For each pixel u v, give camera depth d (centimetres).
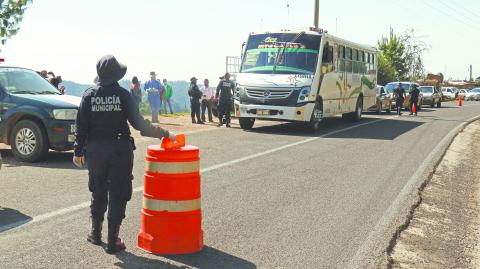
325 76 2056
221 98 2173
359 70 2580
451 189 1107
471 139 2083
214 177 1055
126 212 775
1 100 1220
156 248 605
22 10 1919
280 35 2048
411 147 1648
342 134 1959
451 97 7725
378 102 3384
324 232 711
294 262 594
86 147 602
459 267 641
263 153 1400
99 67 589
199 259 591
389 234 717
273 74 1981
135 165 1173
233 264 579
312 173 1134
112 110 586
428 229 786
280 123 2436
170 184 602
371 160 1349
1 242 623
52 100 1218
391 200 918
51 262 562
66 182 969
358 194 951
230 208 816
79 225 697
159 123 2297
